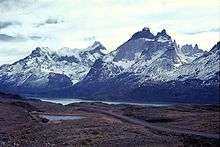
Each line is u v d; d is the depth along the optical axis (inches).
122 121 7003.0
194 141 4306.1
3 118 6742.1
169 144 4160.9
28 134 4869.6
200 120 6481.3
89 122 6314.0
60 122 6358.3
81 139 4456.2
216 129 5359.3
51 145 4099.4
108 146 4062.5
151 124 6466.5
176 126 5989.2
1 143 4215.1
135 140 4431.6
